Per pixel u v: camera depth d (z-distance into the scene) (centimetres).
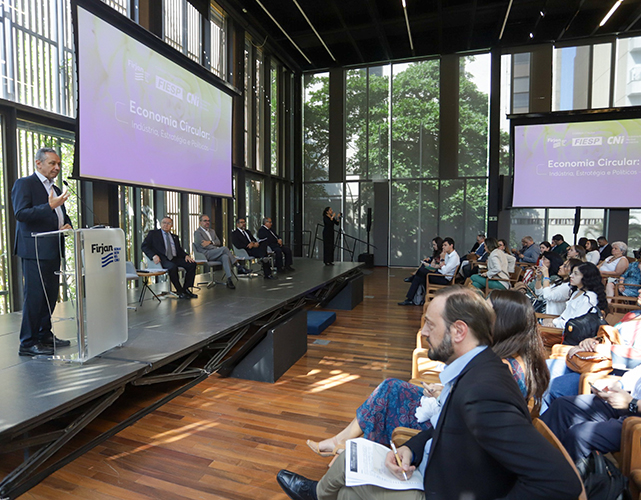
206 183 683
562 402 183
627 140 931
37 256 258
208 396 291
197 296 484
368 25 940
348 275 723
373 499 113
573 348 225
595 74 985
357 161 1193
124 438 230
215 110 709
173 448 220
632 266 496
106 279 267
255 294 500
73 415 249
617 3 838
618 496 122
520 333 140
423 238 1155
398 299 696
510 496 83
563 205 980
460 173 1109
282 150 1156
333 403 281
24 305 262
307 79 1219
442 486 99
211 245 595
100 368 240
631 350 203
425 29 965
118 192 563
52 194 265
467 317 104
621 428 153
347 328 496
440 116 1108
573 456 161
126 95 498
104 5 455
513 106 1044
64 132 496
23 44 443
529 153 995
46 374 230
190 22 732
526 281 459
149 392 294
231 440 230
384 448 131
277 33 972
